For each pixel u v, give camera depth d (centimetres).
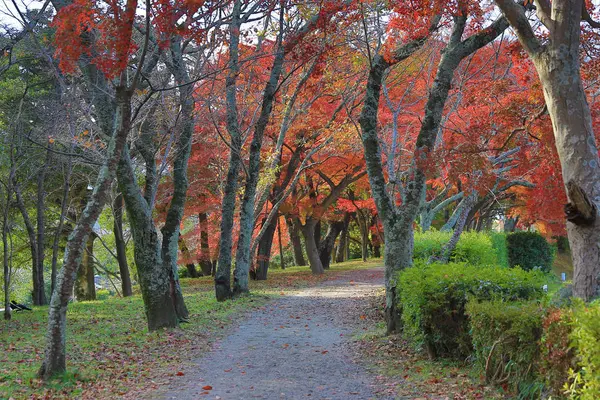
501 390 692
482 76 1800
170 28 941
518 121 1128
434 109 1124
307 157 2353
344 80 1862
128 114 936
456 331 888
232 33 1438
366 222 4238
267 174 2205
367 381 839
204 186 2670
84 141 1727
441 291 891
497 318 691
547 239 2800
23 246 2884
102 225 3275
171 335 1277
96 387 851
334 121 2333
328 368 936
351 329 1340
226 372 925
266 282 2788
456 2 1029
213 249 2925
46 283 4331
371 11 1409
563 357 530
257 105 2172
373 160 1198
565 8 755
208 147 2367
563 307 571
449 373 830
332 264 4100
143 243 1373
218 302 1944
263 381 856
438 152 1103
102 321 1681
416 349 977
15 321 1886
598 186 737
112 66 903
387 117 1962
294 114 2377
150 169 1482
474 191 1562
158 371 942
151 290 1371
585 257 727
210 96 1677
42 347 1268
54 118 1736
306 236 3234
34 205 2778
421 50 1792
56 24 880
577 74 759
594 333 460
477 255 1830
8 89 2256
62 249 3095
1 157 2058
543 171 1109
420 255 1753
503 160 1570
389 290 1170
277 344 1176
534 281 873
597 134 963
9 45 1560
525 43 796
